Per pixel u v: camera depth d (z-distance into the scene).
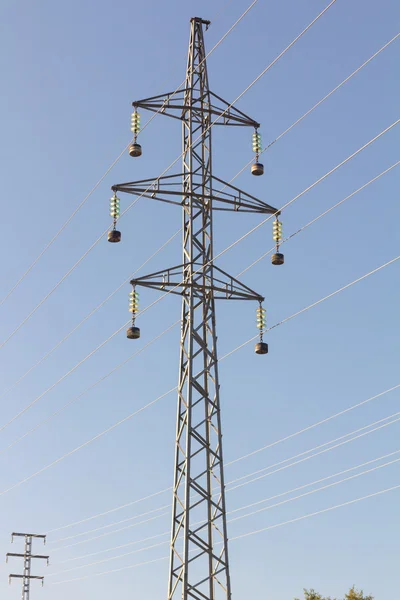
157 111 40.28
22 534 81.19
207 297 38.50
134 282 38.25
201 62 41.03
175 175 39.44
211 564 35.59
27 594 80.06
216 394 37.38
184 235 39.06
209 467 36.75
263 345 38.66
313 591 72.69
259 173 40.19
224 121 40.38
